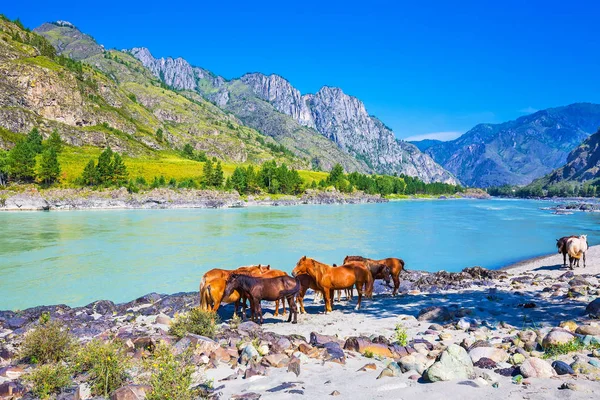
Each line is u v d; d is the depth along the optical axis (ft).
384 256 133.39
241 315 52.06
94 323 50.62
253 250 139.74
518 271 102.73
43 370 26.78
